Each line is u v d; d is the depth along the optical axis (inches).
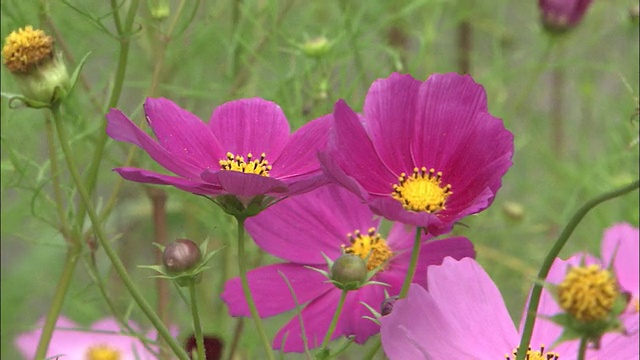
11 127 26.9
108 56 29.0
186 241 15.3
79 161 25.7
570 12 29.0
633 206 28.6
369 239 18.4
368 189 15.2
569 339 12.5
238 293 17.3
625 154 29.5
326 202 18.4
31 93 15.9
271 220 18.0
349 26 26.7
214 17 28.4
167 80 27.5
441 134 15.5
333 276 15.4
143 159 25.1
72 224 20.3
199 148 16.5
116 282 30.9
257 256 26.8
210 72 30.5
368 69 31.1
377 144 15.4
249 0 28.3
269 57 30.0
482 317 14.9
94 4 27.5
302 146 16.7
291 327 17.0
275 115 16.9
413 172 15.5
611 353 14.2
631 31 30.9
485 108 15.3
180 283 15.2
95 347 26.4
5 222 29.1
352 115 14.9
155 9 22.9
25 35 15.9
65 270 19.9
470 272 15.0
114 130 14.8
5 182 26.4
